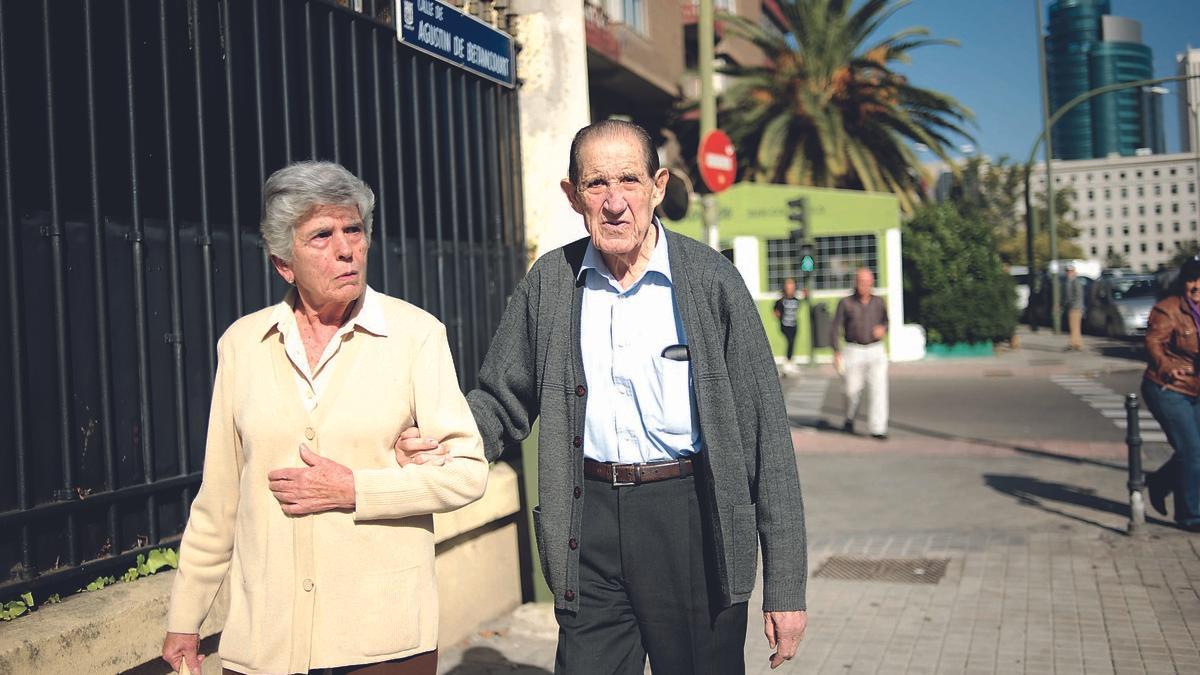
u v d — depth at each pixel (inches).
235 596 88.7
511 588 203.8
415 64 179.6
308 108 156.9
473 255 196.2
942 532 288.4
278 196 87.0
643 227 99.5
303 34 156.1
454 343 190.4
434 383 92.7
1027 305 1370.6
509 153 211.2
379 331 91.0
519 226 214.4
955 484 358.0
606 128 99.4
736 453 99.2
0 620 111.4
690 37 1051.9
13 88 117.0
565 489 100.6
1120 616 208.2
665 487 99.7
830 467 402.0
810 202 861.8
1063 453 414.9
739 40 1122.0
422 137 184.4
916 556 262.4
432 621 90.9
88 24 122.7
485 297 200.2
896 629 204.7
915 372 779.4
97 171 123.6
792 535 99.2
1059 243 2320.4
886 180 1010.7
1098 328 1117.1
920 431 495.8
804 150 970.7
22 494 115.4
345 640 86.2
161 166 134.5
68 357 120.6
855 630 204.8
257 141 147.1
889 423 528.4
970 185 2032.5
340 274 87.9
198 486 138.0
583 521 101.1
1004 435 474.3
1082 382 698.8
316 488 85.7
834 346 479.2
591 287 103.8
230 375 91.7
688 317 99.3
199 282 139.1
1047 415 541.3
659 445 100.0
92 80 122.7
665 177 105.1
